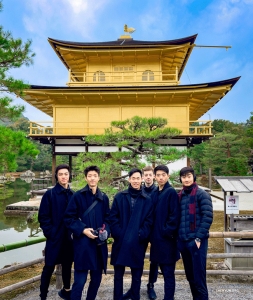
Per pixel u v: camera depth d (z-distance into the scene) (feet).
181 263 19.86
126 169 26.37
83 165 25.90
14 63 19.69
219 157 100.32
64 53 61.57
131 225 11.67
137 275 11.61
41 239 14.70
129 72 61.16
